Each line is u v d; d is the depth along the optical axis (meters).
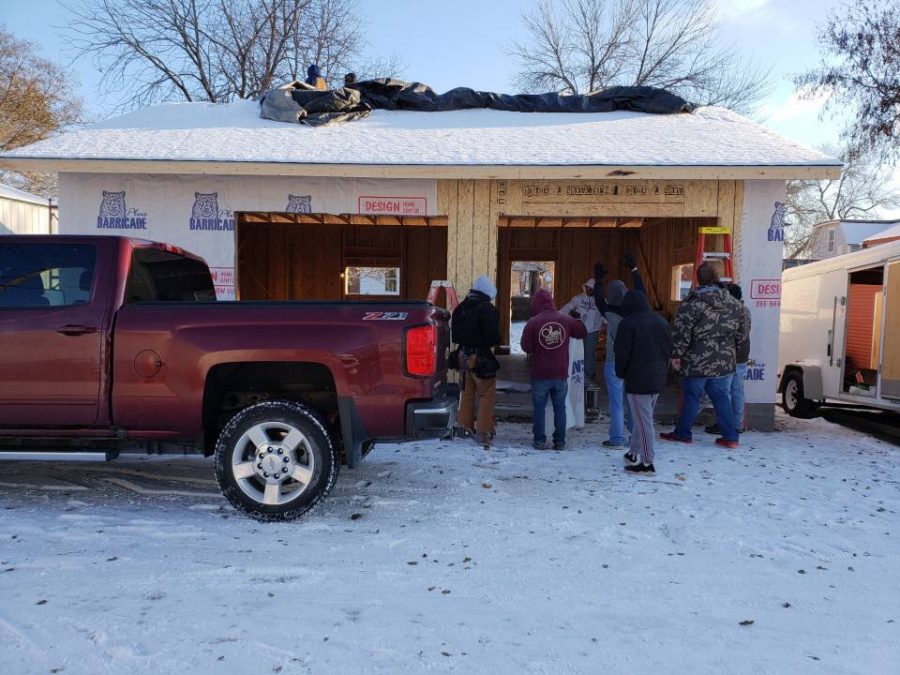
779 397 12.79
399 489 5.40
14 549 3.93
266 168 7.89
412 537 4.30
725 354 7.07
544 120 10.26
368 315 4.56
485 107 10.89
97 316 4.55
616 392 7.07
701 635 3.12
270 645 2.91
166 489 5.28
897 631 3.21
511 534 4.40
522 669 2.78
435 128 9.64
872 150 20.47
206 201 8.48
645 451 5.98
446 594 3.48
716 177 7.76
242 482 4.52
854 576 3.87
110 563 3.75
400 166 7.86
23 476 5.59
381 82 10.84
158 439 4.64
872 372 8.80
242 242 14.36
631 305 5.99
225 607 3.26
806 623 3.27
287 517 4.50
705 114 10.68
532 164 7.80
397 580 3.64
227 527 4.41
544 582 3.67
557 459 6.51
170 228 8.49
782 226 8.38
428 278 15.42
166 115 10.14
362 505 4.96
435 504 5.02
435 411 4.53
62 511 4.67
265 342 4.49
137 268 4.86
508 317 15.80
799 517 4.90
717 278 7.12
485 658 2.86
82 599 3.30
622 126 9.86
